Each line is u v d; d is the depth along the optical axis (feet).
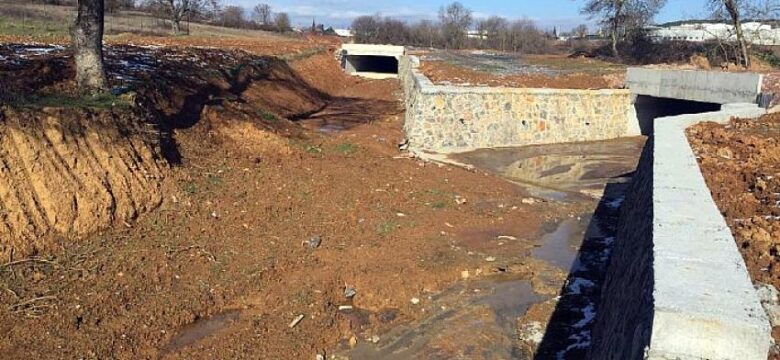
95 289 27.20
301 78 98.84
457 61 105.70
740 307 11.60
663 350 11.66
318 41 175.42
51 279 27.07
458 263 33.58
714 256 14.08
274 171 44.80
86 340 24.16
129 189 34.14
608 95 70.54
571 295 30.37
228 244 33.55
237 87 69.77
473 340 26.30
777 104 52.16
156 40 103.55
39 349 23.13
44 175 30.50
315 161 49.01
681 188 19.98
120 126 36.73
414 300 29.63
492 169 55.62
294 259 32.91
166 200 36.04
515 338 26.55
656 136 30.55
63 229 30.07
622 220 35.17
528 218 41.83
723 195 25.43
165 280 29.17
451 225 39.50
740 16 91.45
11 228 28.09
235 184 40.93
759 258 18.70
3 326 23.82
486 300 29.91
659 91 69.15
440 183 47.65
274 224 36.86
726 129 40.34
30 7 130.21
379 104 92.07
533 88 67.72
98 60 40.60
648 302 12.85
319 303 28.73
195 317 27.27
